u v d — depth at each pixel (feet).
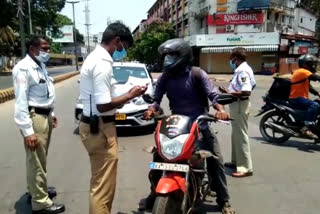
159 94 12.96
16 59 191.62
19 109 12.66
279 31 134.21
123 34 11.08
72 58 322.34
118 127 27.20
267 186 16.51
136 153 22.25
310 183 16.89
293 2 152.15
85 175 18.33
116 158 11.60
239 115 17.38
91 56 11.16
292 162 20.25
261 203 14.69
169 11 203.82
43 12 163.63
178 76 12.46
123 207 14.42
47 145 13.84
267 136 25.29
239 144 17.66
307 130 23.12
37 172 13.55
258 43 131.44
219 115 11.61
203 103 12.73
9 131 29.78
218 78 107.76
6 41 159.02
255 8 129.90
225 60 138.82
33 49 13.23
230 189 16.15
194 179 11.39
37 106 13.25
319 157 21.34
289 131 23.76
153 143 24.81
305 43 140.97
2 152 23.06
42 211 13.82
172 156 10.39
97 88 10.84
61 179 17.76
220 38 134.92
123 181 17.29
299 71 23.36
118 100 10.93
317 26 178.70
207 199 14.87
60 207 14.05
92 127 11.21
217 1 134.21
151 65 169.17
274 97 24.61
